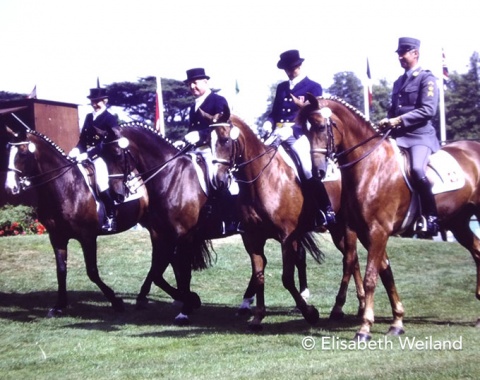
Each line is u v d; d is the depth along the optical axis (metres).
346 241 9.14
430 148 8.02
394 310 7.85
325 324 8.85
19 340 8.57
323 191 8.66
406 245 15.70
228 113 8.11
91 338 8.55
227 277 13.09
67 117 21.94
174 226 9.50
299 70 9.55
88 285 12.75
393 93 8.34
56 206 10.17
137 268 13.86
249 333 8.40
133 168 9.70
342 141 7.65
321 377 5.90
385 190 7.66
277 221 8.30
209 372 6.43
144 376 6.45
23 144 9.91
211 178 9.45
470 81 51.81
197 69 9.78
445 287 11.71
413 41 8.16
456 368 5.88
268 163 8.33
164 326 9.28
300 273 10.76
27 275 13.33
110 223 10.39
